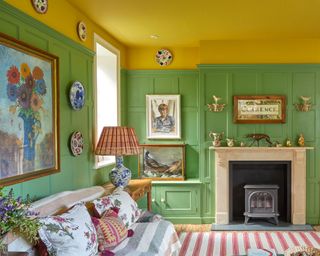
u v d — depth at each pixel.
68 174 3.45
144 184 4.36
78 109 3.63
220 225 5.10
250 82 5.16
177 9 3.76
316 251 2.80
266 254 2.78
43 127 2.87
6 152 2.38
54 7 3.19
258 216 5.03
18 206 1.94
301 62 5.10
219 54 5.17
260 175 5.32
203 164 5.25
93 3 3.52
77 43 3.64
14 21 2.55
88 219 2.56
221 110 5.16
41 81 2.85
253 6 3.68
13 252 1.88
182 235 4.75
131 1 3.49
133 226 3.26
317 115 5.12
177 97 5.48
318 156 5.15
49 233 2.16
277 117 5.12
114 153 3.88
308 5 3.65
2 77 2.34
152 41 5.21
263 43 5.13
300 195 5.10
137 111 5.59
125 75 5.55
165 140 5.55
